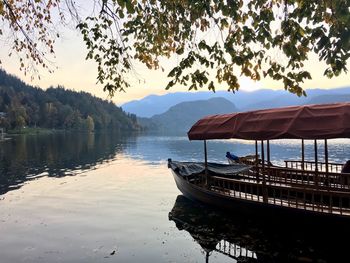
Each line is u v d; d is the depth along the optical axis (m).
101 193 22.42
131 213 16.91
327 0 3.75
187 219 15.47
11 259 10.65
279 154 55.56
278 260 10.62
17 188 24.14
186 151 66.56
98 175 31.31
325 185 15.83
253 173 20.30
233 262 10.51
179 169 20.97
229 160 25.94
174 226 14.45
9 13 6.00
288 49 4.40
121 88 6.50
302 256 10.86
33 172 32.81
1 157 47.97
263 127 13.85
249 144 90.06
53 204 18.95
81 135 145.75
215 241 12.45
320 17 3.98
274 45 4.55
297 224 12.44
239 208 14.69
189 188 18.27
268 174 17.64
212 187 17.53
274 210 13.05
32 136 125.50
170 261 10.55
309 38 4.15
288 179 18.16
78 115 175.38
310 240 12.14
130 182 27.25
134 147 77.50
